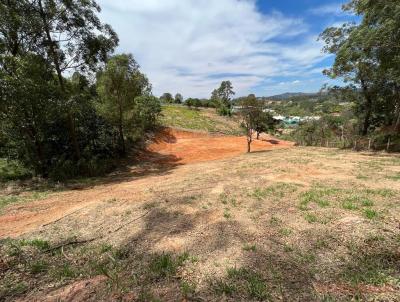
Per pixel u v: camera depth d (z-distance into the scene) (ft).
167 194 28.58
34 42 44.93
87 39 49.34
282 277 11.97
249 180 33.99
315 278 11.80
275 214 20.15
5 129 44.86
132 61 66.44
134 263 14.16
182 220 20.01
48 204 28.43
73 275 13.29
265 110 82.02
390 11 40.86
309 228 17.02
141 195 29.09
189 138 108.47
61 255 15.60
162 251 15.25
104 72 63.31
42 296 11.69
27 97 39.27
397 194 23.41
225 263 13.50
